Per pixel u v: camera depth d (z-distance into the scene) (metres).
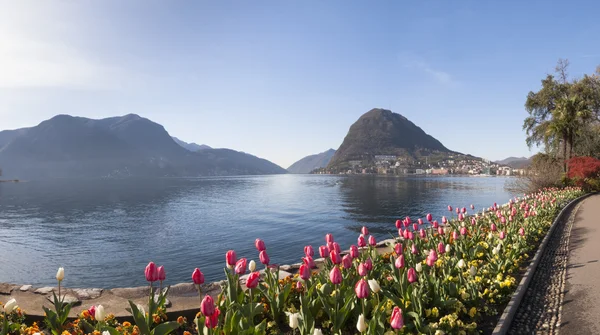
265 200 79.25
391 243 10.97
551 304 6.83
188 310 5.68
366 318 5.11
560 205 23.69
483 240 10.77
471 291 6.20
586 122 43.72
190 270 21.45
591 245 12.05
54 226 44.50
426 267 7.23
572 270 9.13
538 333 5.59
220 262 23.16
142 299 6.25
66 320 5.25
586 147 47.50
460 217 11.69
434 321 5.37
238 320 4.49
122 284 20.12
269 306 5.52
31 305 5.80
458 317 5.73
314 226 38.00
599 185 38.09
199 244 29.89
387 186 134.75
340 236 31.48
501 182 171.00
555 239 13.47
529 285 7.93
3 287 6.56
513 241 10.72
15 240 35.25
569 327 5.77
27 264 25.34
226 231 36.34
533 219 14.50
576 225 16.66
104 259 26.22
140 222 46.47
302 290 5.82
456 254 8.86
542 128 47.91
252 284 4.63
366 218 44.59
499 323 5.62
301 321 4.65
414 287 5.73
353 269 6.48
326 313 5.30
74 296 6.30
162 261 24.31
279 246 27.25
